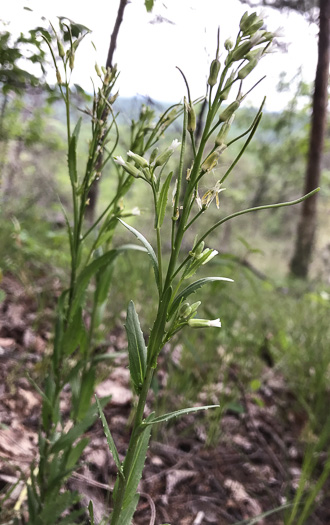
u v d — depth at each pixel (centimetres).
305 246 88
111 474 21
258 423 28
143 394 10
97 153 14
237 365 33
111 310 35
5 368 25
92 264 14
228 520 20
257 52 9
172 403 26
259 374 31
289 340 36
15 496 17
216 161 9
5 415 22
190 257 9
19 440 20
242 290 54
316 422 27
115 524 11
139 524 18
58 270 41
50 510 14
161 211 10
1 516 16
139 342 10
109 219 15
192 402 27
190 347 27
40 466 15
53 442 15
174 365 29
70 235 15
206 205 9
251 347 35
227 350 32
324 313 43
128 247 15
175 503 20
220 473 23
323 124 87
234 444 25
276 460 25
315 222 90
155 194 10
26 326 30
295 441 27
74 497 15
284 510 21
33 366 26
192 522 19
